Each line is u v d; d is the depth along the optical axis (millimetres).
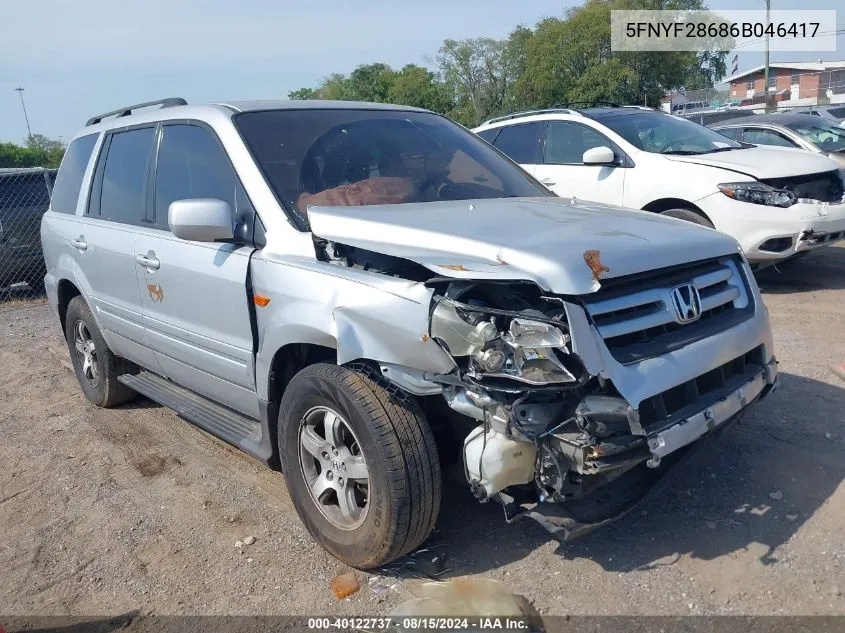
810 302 7223
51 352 7742
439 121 4891
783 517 3516
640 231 3328
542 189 4586
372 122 4484
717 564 3221
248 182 3865
